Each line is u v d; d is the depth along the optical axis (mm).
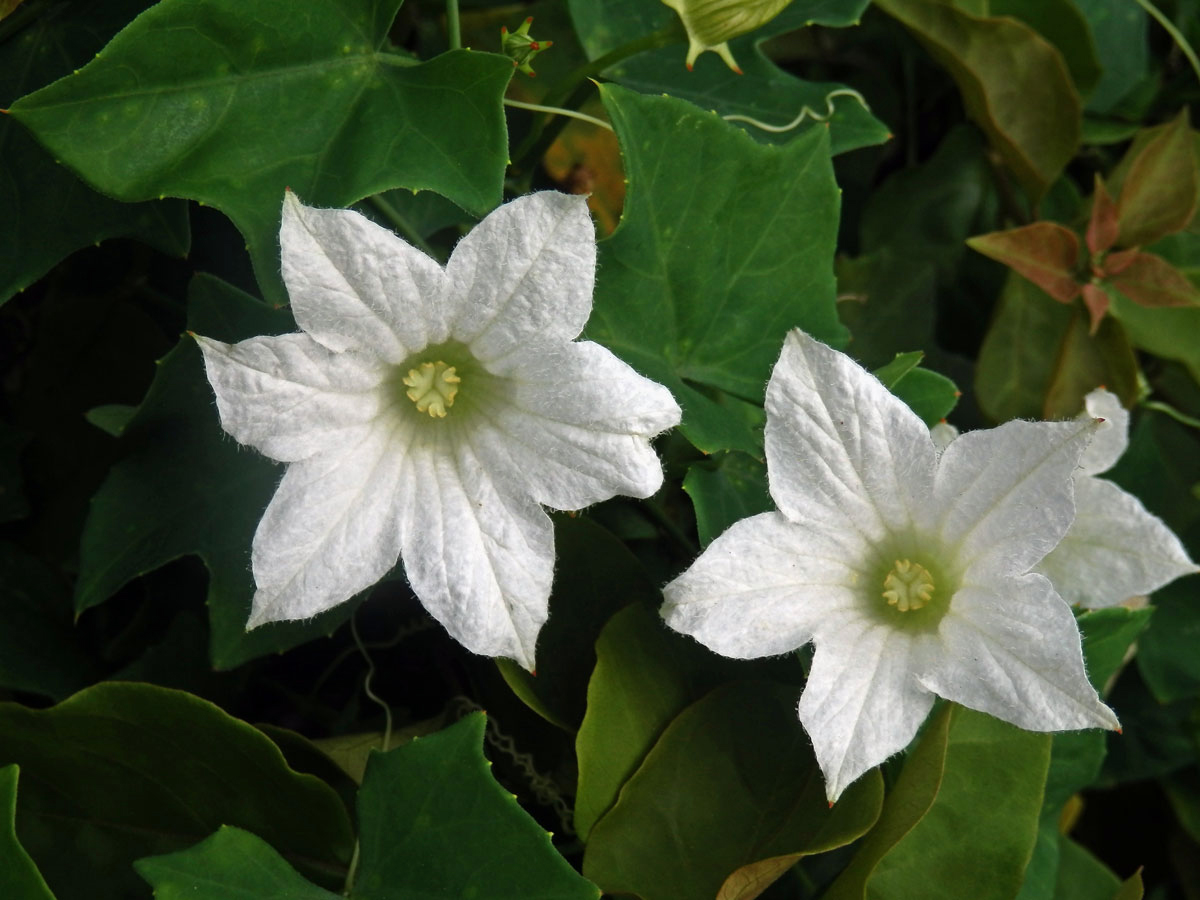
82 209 299
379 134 289
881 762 289
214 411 303
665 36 306
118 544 301
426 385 290
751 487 311
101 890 294
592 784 294
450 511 289
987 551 292
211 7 281
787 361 286
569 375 282
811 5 337
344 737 316
